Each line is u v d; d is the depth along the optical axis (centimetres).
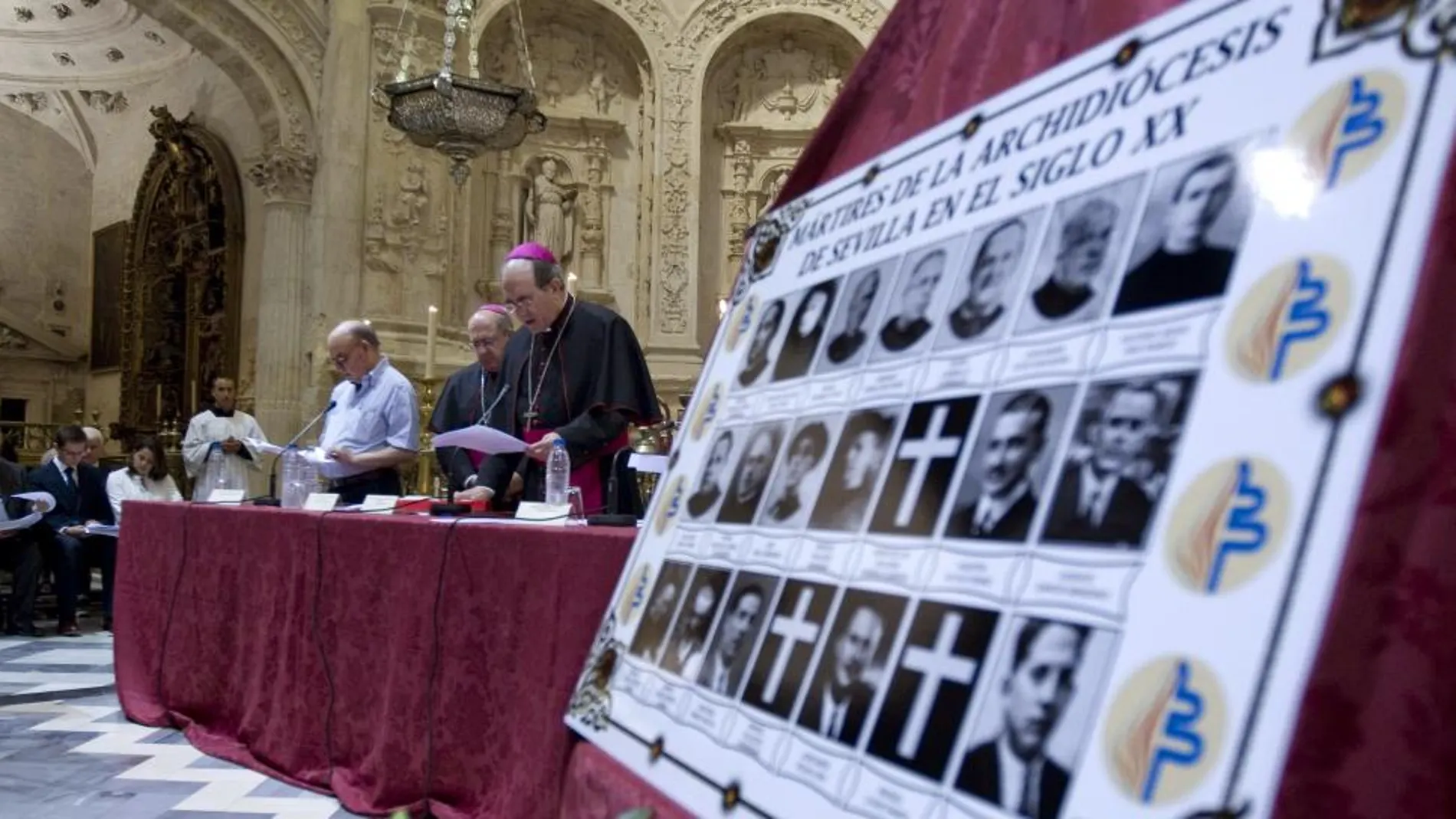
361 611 350
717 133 1261
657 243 1194
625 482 426
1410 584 88
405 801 318
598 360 423
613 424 406
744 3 1232
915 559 136
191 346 1258
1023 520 122
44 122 1559
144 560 495
